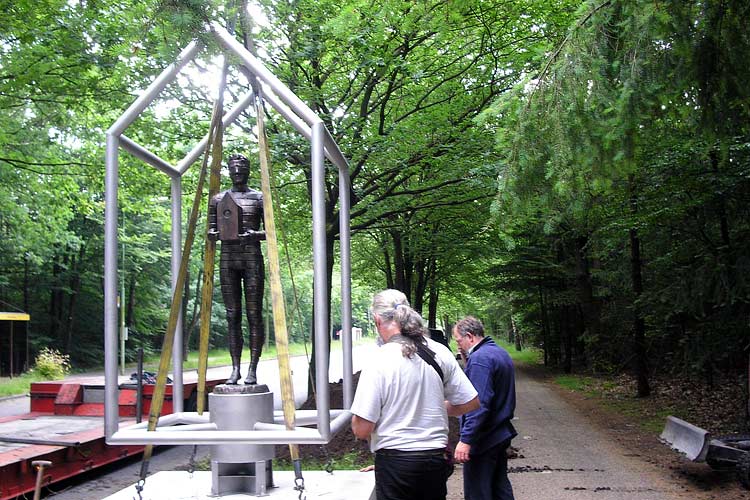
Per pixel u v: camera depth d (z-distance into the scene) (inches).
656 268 583.5
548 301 1067.3
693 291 500.1
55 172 605.9
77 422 418.0
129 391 458.9
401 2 315.6
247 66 179.2
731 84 285.0
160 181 592.1
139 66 428.8
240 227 190.2
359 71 471.8
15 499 287.7
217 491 183.0
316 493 183.9
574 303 1013.2
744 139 433.7
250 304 190.4
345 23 315.3
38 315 1598.2
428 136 502.3
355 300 1646.2
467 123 495.2
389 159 487.8
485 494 207.2
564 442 440.1
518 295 1197.7
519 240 930.7
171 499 179.6
